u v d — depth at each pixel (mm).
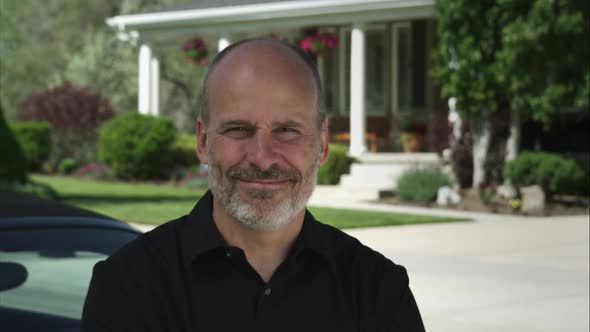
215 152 1669
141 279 1687
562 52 14984
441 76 16266
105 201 14953
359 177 18094
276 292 1675
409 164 17969
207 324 1653
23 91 41219
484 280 7992
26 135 24375
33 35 42844
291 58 1673
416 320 1779
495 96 15883
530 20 14844
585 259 9273
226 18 20766
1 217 3135
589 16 15172
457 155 17203
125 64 36625
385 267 1807
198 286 1671
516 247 10086
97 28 40438
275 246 1737
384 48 21875
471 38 15539
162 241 1749
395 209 14875
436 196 16078
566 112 18188
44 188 15250
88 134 25438
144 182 20688
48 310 3023
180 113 36688
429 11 18625
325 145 1823
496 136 16500
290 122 1653
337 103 22453
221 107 1656
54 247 3064
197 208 1766
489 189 15984
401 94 21703
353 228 11656
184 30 21766
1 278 2957
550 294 7359
